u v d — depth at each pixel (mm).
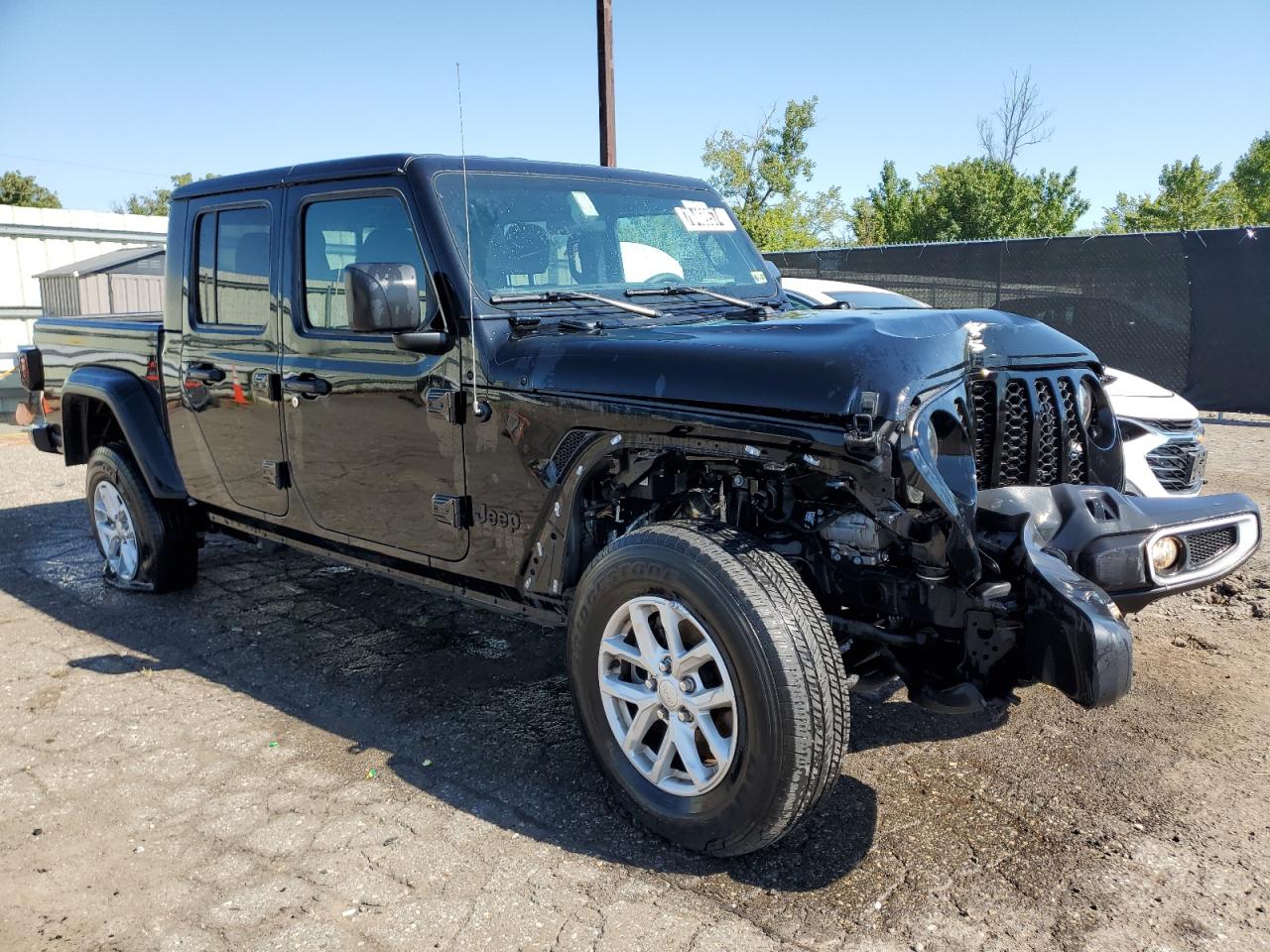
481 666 4258
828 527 2797
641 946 2379
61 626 4820
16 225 16344
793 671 2434
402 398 3414
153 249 15086
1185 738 3492
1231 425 10766
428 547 3484
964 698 2631
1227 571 3037
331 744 3520
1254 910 2508
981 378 2824
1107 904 2533
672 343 2814
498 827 2939
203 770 3320
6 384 12547
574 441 2939
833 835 2873
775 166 33812
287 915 2510
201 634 4684
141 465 4801
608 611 2809
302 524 4008
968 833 2881
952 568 2604
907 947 2369
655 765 2789
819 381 2473
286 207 3814
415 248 3340
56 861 2773
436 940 2410
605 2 12398
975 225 37031
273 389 3930
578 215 3656
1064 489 2820
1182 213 45219
